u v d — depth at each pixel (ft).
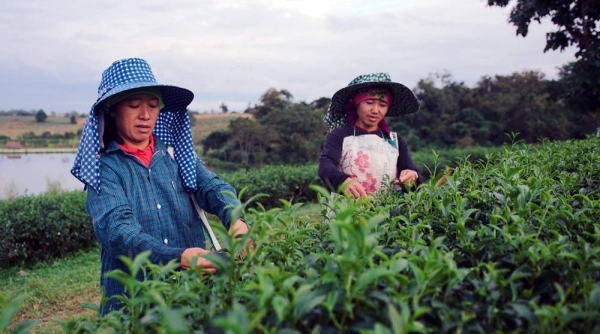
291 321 3.64
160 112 9.50
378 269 3.55
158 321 4.19
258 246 4.49
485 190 6.76
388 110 13.35
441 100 129.49
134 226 7.73
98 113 8.38
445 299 4.10
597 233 5.05
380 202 7.63
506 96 128.47
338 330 3.65
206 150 137.39
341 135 12.14
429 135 125.70
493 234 5.05
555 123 118.01
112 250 7.88
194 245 9.37
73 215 27.04
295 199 43.39
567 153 10.30
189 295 4.18
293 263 5.00
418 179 11.24
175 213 8.98
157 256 7.19
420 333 3.76
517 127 124.77
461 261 4.93
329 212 7.06
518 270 4.40
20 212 25.64
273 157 119.14
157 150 9.11
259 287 3.76
